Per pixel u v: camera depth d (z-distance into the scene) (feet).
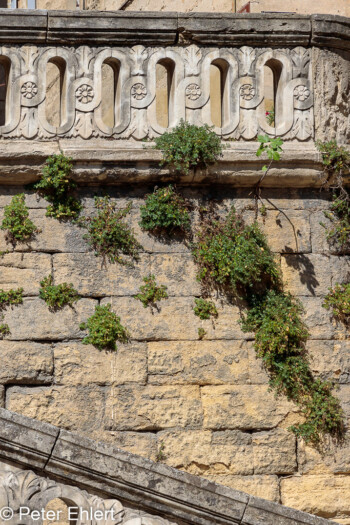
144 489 20.02
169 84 31.32
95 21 30.12
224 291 30.09
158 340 29.43
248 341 29.86
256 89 30.78
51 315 28.99
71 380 28.71
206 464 28.81
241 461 28.99
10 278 29.07
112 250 29.73
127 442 28.60
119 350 29.14
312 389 29.68
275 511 20.74
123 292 29.58
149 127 30.17
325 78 31.09
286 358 29.68
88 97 29.99
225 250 29.94
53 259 29.45
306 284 30.58
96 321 28.99
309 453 29.40
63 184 29.55
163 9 46.24
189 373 29.32
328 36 31.12
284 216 30.91
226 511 20.44
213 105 41.04
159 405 28.96
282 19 30.96
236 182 30.58
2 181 29.55
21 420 19.65
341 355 30.19
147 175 29.89
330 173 30.71
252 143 30.42
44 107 29.76
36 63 29.86
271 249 30.66
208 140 29.63
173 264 30.01
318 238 30.96
